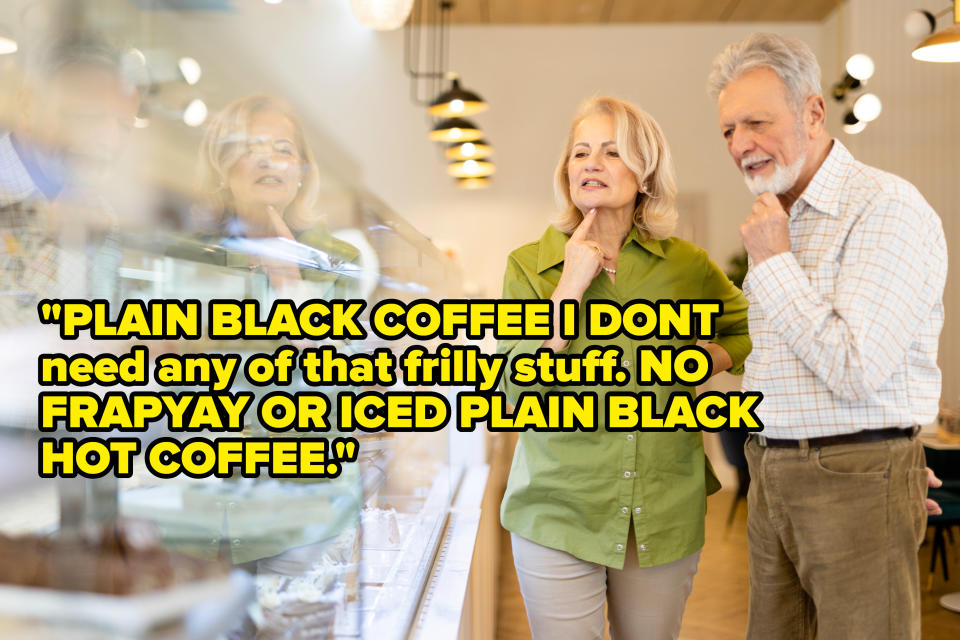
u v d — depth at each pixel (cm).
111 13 58
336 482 112
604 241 170
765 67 148
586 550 164
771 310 143
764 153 149
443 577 174
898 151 655
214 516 79
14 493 57
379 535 135
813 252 149
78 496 61
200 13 73
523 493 169
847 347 136
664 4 705
